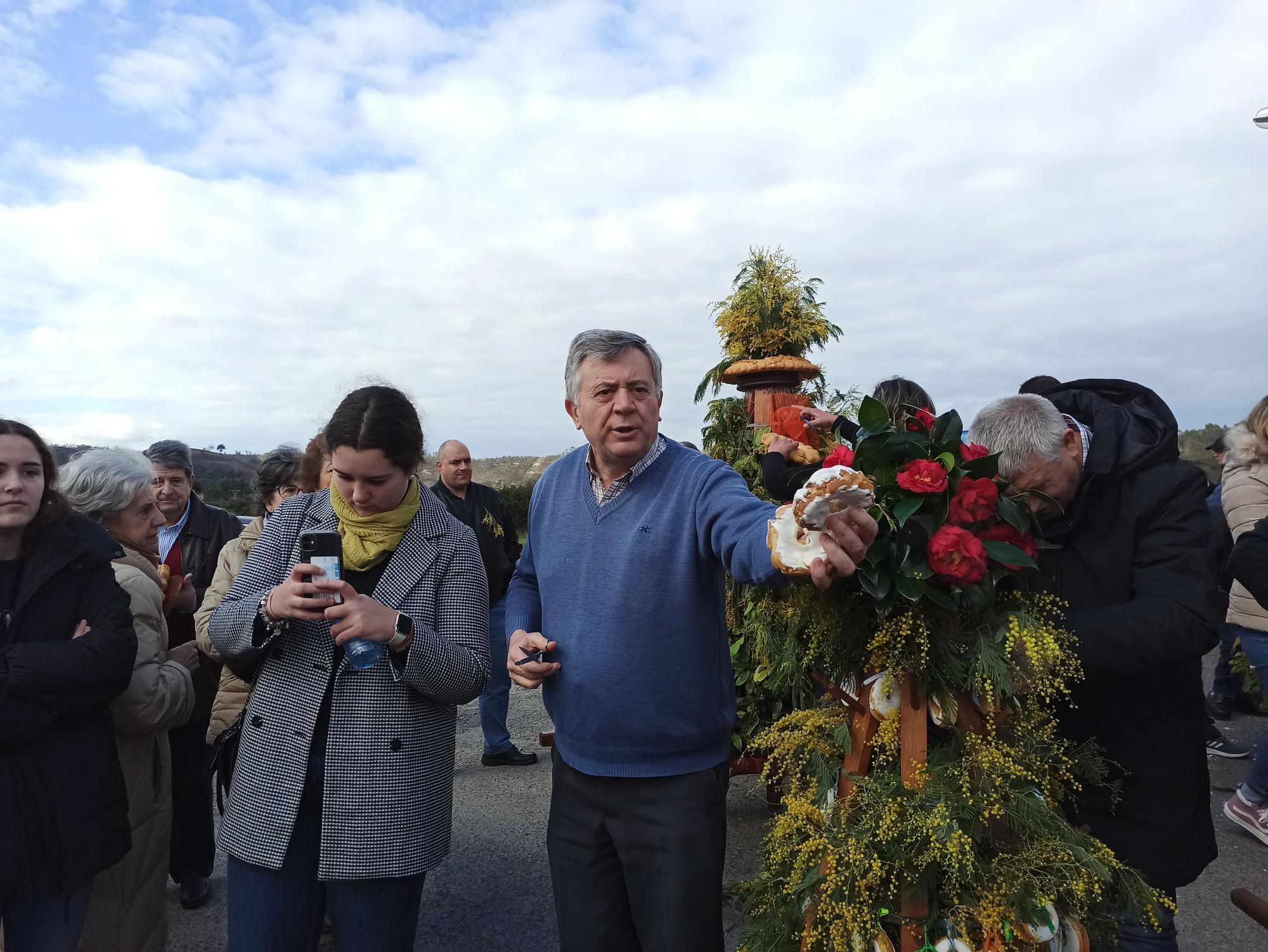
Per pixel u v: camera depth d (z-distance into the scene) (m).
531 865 3.48
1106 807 1.85
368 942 1.89
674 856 1.86
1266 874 3.26
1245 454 3.74
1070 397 2.15
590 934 2.01
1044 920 1.54
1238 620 3.71
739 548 1.63
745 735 3.48
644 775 1.88
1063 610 1.83
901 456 1.70
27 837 1.85
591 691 1.90
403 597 1.99
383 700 1.92
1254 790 3.52
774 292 3.61
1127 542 1.82
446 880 3.37
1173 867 1.81
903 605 1.65
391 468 1.93
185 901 3.22
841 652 1.81
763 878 2.00
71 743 1.93
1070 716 1.89
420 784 1.94
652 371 1.92
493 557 4.66
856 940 1.63
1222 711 5.16
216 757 2.08
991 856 1.66
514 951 2.87
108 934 2.24
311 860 1.93
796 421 2.81
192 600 3.01
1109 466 1.83
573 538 2.01
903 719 1.70
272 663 1.97
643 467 1.95
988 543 1.60
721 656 1.97
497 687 4.65
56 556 1.98
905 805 1.63
